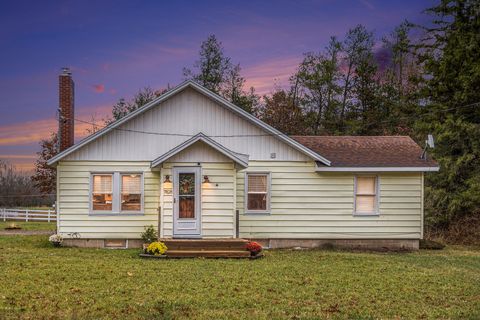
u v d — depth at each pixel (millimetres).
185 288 12984
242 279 14234
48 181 45812
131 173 21062
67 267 15570
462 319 10789
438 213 27875
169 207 19844
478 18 30531
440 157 28891
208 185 19984
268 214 21547
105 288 12805
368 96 42562
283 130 43938
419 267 17094
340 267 16656
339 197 21797
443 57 31359
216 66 44656
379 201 21953
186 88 21391
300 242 21672
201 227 19875
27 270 14914
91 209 20906
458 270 16734
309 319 10492
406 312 11234
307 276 14953
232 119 21531
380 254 20391
